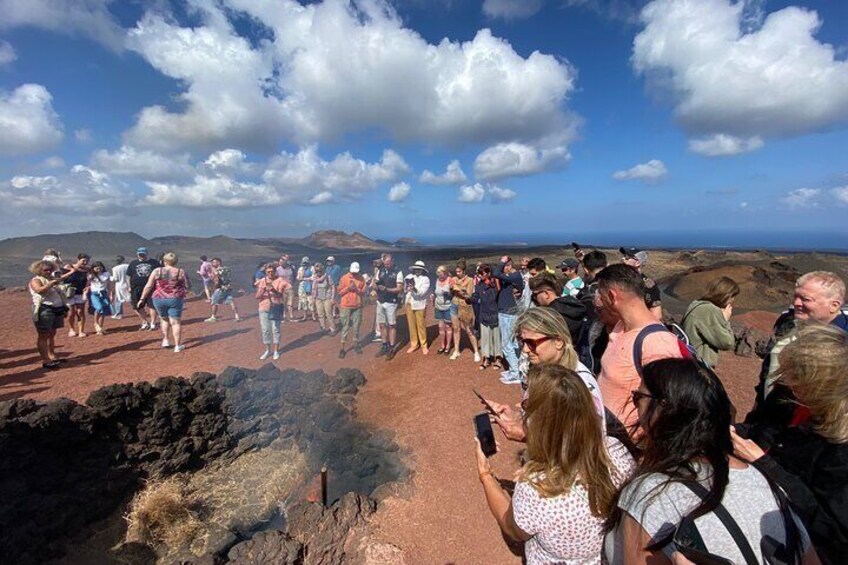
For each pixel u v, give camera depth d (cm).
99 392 624
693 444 151
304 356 964
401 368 897
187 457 687
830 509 181
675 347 263
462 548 444
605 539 191
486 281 815
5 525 508
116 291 1277
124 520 609
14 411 545
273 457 741
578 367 294
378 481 587
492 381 798
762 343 916
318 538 475
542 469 205
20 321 1225
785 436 212
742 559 138
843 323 301
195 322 1256
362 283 967
